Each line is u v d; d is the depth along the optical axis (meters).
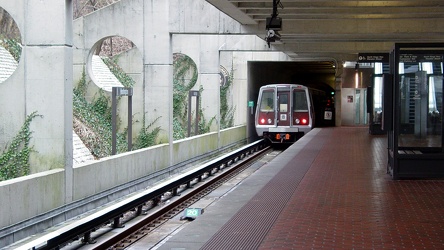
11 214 12.49
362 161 19.06
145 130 24.50
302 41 28.50
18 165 16.06
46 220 13.95
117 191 18.31
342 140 28.50
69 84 16.22
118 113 28.05
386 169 16.84
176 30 24.08
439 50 14.02
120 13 25.16
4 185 12.22
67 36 16.08
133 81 30.83
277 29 15.94
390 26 22.70
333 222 9.62
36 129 16.12
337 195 12.32
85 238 11.53
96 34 26.88
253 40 31.62
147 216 13.53
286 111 36.72
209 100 32.69
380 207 10.94
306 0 17.81
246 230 9.05
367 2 18.58
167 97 24.33
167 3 24.22
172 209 15.23
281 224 9.48
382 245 8.12
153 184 21.73
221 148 33.03
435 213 10.37
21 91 16.58
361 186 13.57
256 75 41.25
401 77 14.30
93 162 16.73
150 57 24.41
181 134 32.75
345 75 42.72
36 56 16.08
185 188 19.62
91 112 27.45
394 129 14.46
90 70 27.89
